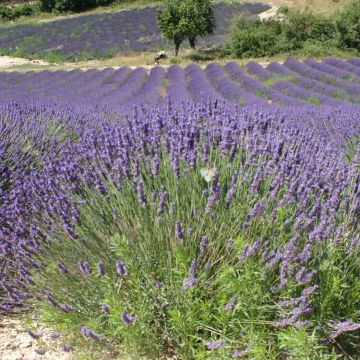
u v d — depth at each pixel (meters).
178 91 17.62
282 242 2.53
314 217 2.66
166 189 2.98
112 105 12.66
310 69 23.05
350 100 17.17
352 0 34.12
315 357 2.30
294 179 2.95
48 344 2.69
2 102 8.80
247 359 2.36
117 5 53.34
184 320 2.40
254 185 2.77
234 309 2.32
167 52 33.78
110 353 2.54
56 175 3.63
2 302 2.95
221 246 2.66
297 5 41.34
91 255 2.78
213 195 2.62
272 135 3.44
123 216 2.82
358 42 30.06
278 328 2.46
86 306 2.70
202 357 2.31
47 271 2.82
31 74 28.22
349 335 2.60
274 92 17.72
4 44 41.53
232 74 23.05
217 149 3.29
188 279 2.31
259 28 31.91
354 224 2.79
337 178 3.06
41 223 3.19
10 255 3.11
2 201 3.85
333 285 2.36
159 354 2.52
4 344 2.70
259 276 2.40
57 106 8.30
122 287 2.64
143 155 3.29
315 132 6.27
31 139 5.00
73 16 51.53
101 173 3.34
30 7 54.66
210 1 32.03
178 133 3.36
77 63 33.81
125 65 30.58
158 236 2.66
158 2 52.19
